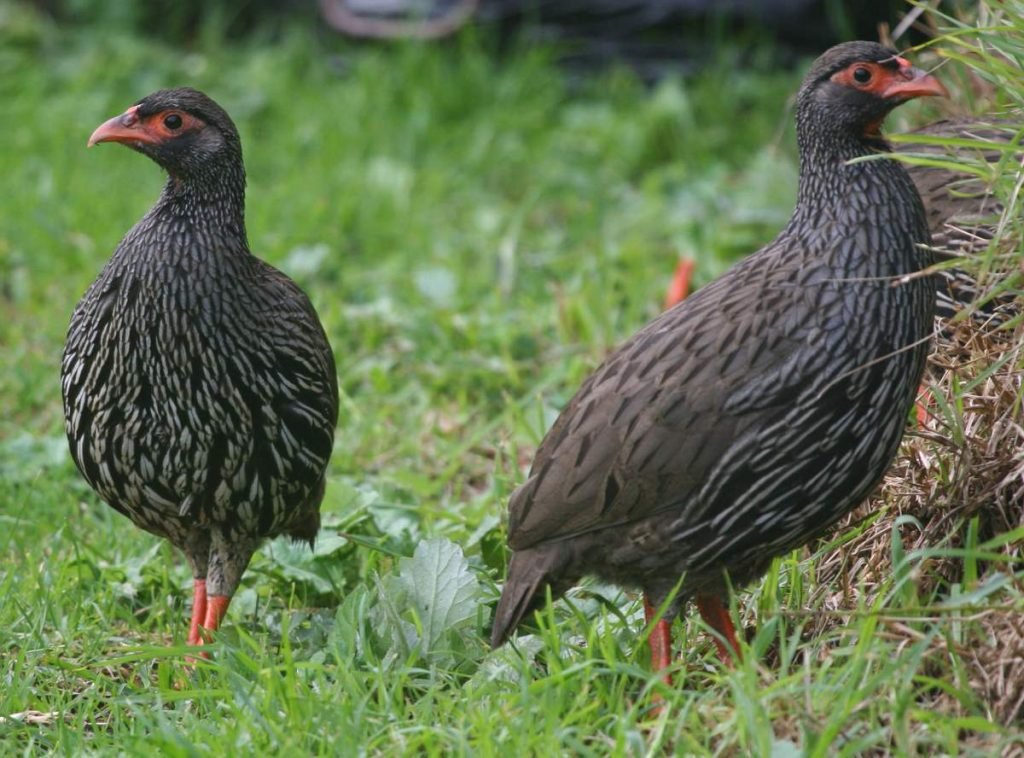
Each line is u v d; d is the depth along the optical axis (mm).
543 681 7980
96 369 9445
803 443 8297
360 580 10609
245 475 9617
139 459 9562
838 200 8586
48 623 9789
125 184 17594
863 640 7840
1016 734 7516
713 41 19141
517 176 18188
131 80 20062
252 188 17656
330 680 8875
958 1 12008
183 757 7723
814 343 8312
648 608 8938
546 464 8773
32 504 11664
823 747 7258
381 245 16562
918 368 8578
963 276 10148
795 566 9164
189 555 10086
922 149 10938
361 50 20453
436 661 9000
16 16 21578
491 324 14453
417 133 18625
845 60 8641
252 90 19828
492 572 10062
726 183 17359
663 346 8617
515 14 19625
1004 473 8836
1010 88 9219
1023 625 7941
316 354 9812
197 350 9305
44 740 8438
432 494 12188
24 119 18969
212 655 9414
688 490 8406
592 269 15406
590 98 19453
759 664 8336
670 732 7836
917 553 8133
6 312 15211
